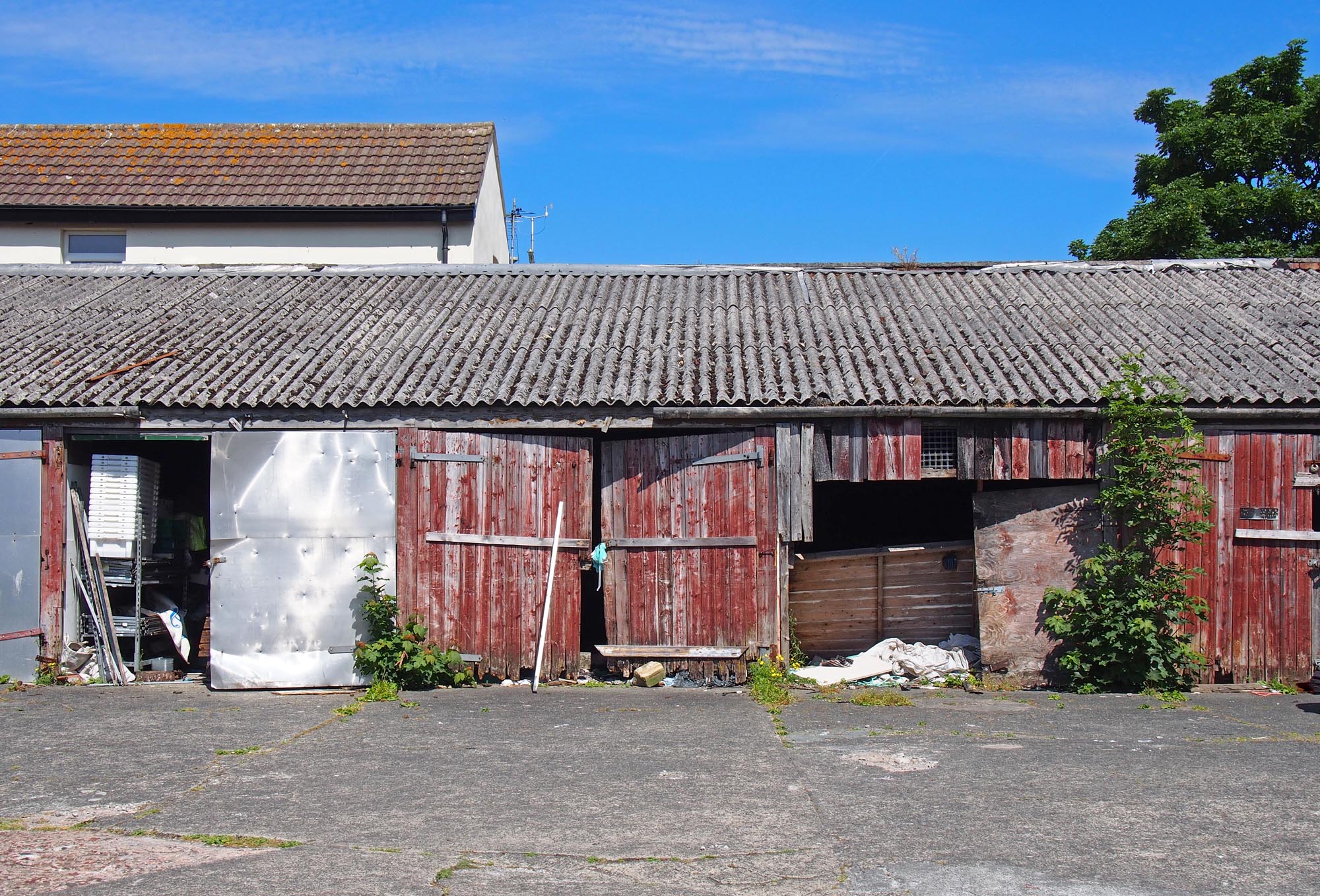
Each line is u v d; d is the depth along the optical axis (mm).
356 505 10578
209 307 13305
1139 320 12609
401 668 10297
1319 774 6965
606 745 7918
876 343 12031
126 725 8727
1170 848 5461
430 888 4922
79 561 10992
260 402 10625
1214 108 25594
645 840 5641
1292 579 10680
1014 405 10539
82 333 12367
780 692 9836
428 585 10586
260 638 10438
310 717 9039
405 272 14914
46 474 10844
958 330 12438
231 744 8031
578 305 13500
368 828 5863
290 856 5379
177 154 20281
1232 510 10672
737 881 5027
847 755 7547
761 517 10703
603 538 11117
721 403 10633
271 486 10570
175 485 12539
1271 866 5203
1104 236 24734
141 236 19156
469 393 10773
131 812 6203
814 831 5762
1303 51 25125
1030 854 5383
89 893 4848
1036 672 10570
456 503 10703
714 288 14273
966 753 7574
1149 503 10141
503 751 7746
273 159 20188
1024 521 10703
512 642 10805
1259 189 23172
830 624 11508
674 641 10844
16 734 8367
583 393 10828
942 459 10773
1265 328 12242
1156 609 10211
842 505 12844
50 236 19078
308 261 19188
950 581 11430
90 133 20812
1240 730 8430
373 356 11742
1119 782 6758
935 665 10789
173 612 11680
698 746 7875
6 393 10688
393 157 20312
